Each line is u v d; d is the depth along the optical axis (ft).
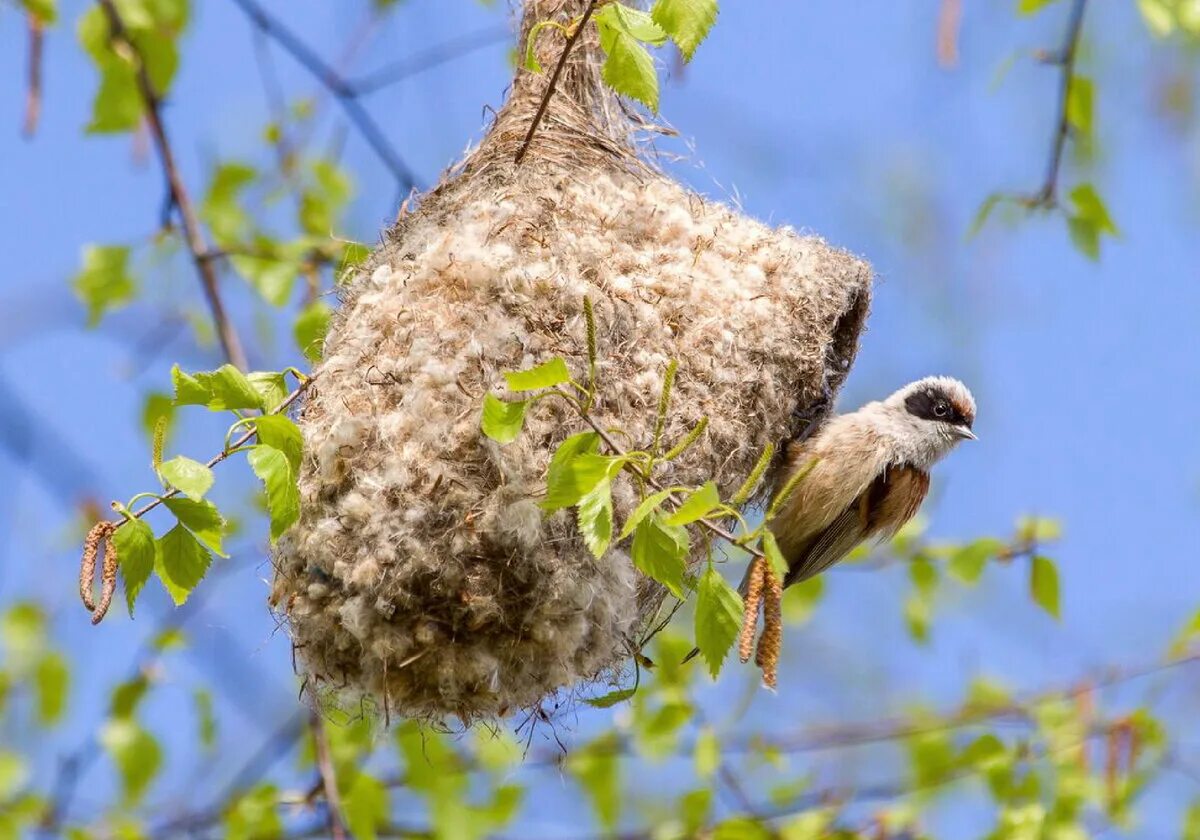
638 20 26.71
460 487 27.89
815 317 33.88
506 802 41.16
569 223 31.19
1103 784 42.27
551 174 32.48
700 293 31.58
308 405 29.60
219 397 26.18
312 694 30.14
